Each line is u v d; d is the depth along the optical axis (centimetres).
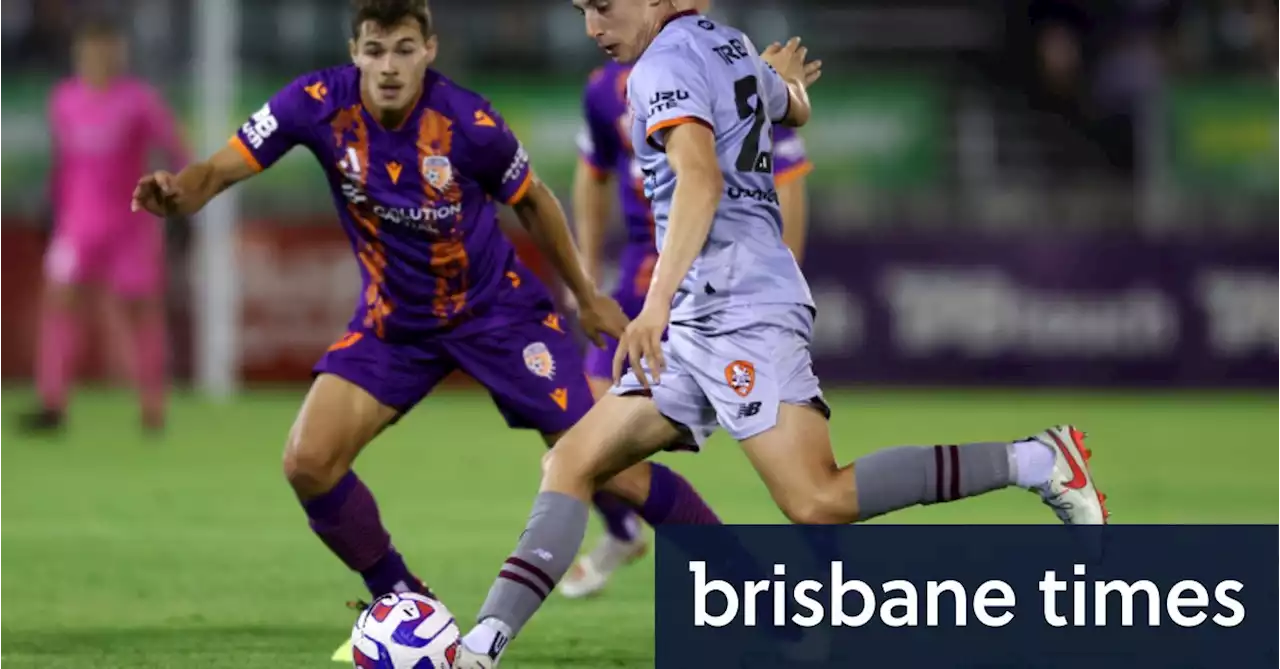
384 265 1842
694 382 1577
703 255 1563
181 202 1748
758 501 3206
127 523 2892
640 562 2523
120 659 1795
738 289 1555
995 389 5678
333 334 5553
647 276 2436
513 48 6272
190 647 1862
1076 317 5694
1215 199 5944
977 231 5678
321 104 1792
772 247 1579
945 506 3078
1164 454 4066
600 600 2211
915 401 5403
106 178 4269
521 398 1894
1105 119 6206
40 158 5675
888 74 6288
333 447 1794
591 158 2486
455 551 2617
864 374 5675
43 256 5556
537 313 1919
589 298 1902
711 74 1545
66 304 4353
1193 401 5481
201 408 5100
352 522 1809
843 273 5662
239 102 5869
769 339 1553
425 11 1744
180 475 3584
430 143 1803
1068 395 5653
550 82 5800
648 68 1526
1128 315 5694
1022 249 5678
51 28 6081
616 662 1797
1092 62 6291
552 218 1856
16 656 1809
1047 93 6247
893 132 6031
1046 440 1582
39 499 3200
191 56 6038
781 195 2184
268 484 3438
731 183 1562
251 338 5538
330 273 5547
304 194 5691
